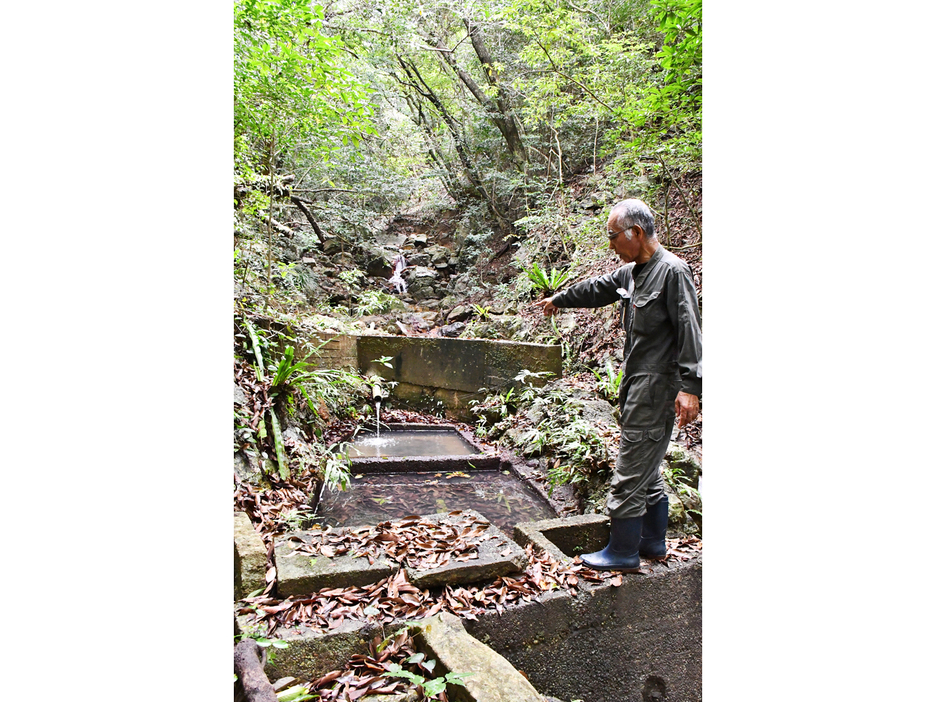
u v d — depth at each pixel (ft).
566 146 23.13
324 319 16.85
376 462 11.46
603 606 6.21
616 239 6.74
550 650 5.86
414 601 5.37
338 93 11.20
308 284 21.48
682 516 8.55
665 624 6.57
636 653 6.41
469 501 10.09
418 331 22.06
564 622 5.95
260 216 16.34
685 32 11.20
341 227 25.61
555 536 7.43
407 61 24.39
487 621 5.49
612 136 16.31
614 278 7.52
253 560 5.70
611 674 6.25
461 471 11.87
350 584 5.66
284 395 10.88
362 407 15.69
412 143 27.66
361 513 9.29
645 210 6.69
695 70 11.73
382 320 22.24
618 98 15.84
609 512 6.71
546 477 10.89
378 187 24.81
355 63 21.81
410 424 15.48
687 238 15.39
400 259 27.04
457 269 27.61
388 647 4.84
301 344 13.91
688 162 14.06
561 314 17.54
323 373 11.91
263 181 14.48
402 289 26.07
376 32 21.57
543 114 20.51
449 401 16.47
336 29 20.29
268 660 4.47
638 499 6.57
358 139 13.23
